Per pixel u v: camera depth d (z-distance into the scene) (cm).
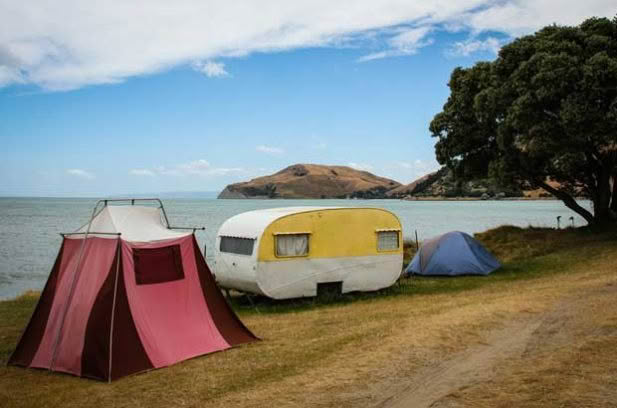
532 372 880
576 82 2467
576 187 3338
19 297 2095
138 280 1103
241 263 1755
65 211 13488
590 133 2469
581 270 2162
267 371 975
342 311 1595
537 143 2562
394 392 835
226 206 19438
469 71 3198
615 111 2434
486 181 3322
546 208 15112
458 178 3381
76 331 1045
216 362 1055
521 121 2616
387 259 1950
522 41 2875
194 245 1231
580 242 2822
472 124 3127
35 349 1095
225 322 1218
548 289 1689
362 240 1897
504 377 866
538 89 2517
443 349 1044
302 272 1778
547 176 3131
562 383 818
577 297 1483
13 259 3809
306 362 1015
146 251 1130
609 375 838
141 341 1050
